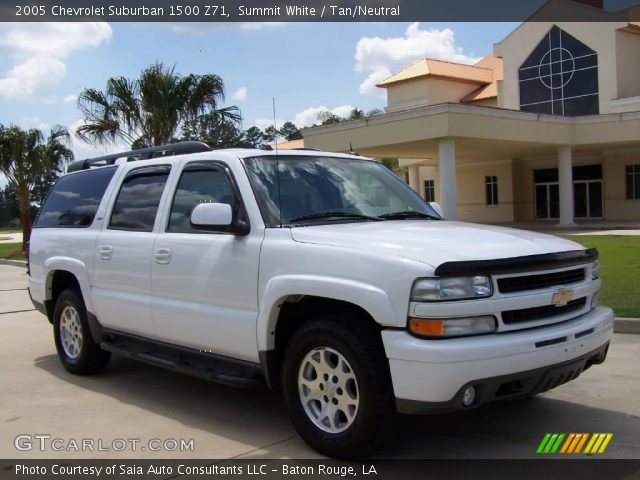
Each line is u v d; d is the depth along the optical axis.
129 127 19.09
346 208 5.06
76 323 6.57
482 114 24.56
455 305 3.67
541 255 4.02
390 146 26.33
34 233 7.25
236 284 4.66
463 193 40.47
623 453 4.18
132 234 5.73
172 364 5.23
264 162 5.08
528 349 3.78
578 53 33.31
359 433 3.95
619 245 17.05
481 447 4.33
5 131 26.34
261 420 5.02
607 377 5.83
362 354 3.90
